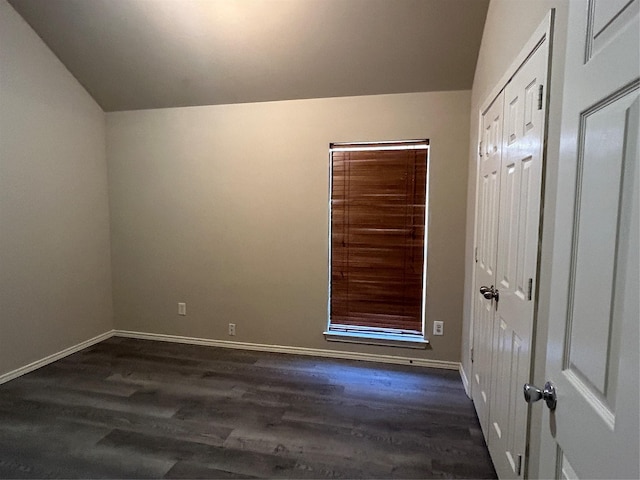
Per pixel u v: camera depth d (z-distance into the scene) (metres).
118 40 2.78
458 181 2.80
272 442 2.01
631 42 0.53
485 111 2.14
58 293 3.09
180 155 3.33
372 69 2.70
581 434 0.66
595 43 0.65
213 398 2.47
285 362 3.06
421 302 2.99
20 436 2.05
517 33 1.57
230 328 3.38
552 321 0.80
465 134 2.76
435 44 2.46
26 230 2.82
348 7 2.33
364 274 3.07
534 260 1.27
